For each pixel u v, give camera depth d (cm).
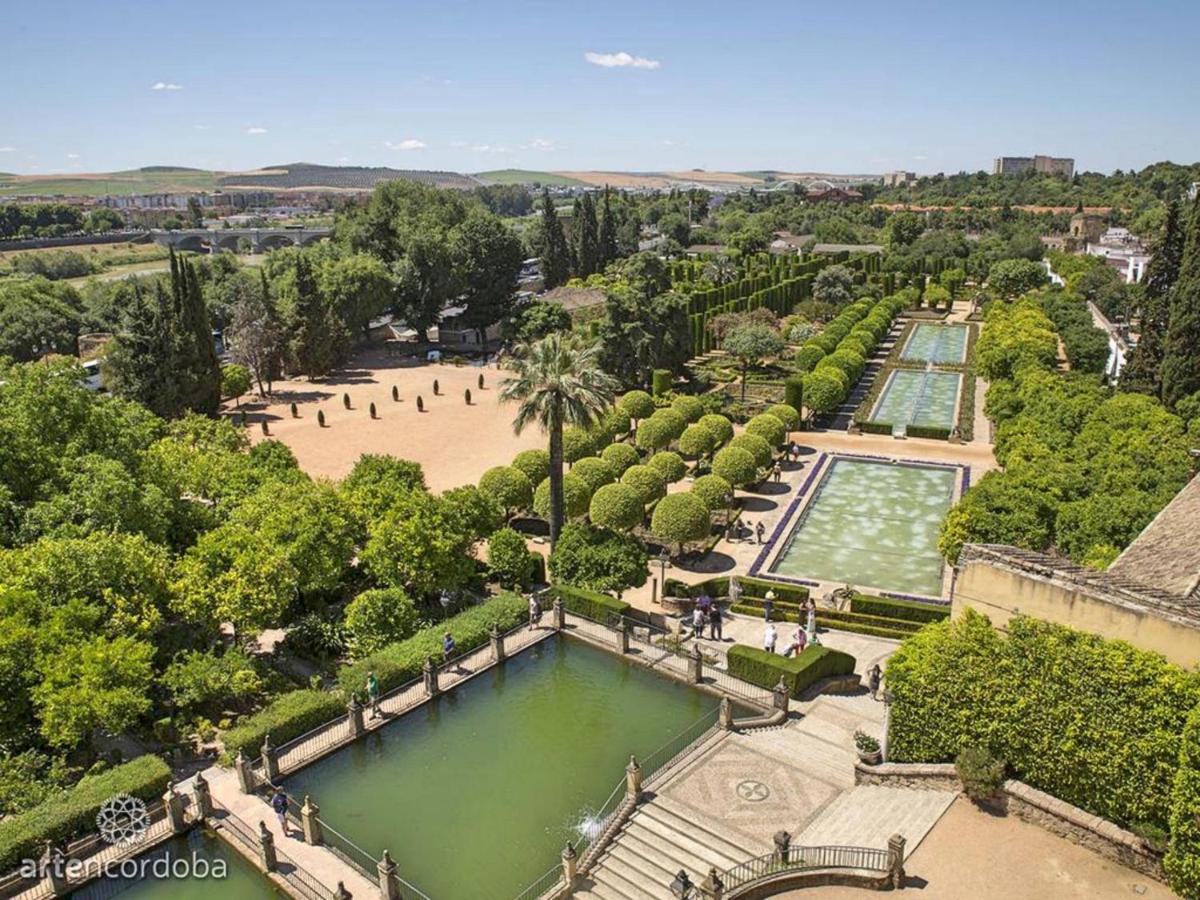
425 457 6550
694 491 5106
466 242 11344
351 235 11744
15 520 3709
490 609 3947
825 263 15700
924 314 14100
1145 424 5269
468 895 2409
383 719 3234
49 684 2803
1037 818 2461
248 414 7919
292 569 3597
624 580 4072
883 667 3638
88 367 8494
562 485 4466
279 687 3453
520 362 4491
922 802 2609
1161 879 2225
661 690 3509
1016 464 4797
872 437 7319
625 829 2638
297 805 2806
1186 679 2197
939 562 4884
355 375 9644
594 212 15175
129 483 3812
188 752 3070
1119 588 2406
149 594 3388
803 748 3031
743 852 2477
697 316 10519
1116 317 10938
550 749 3109
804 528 5391
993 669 2542
